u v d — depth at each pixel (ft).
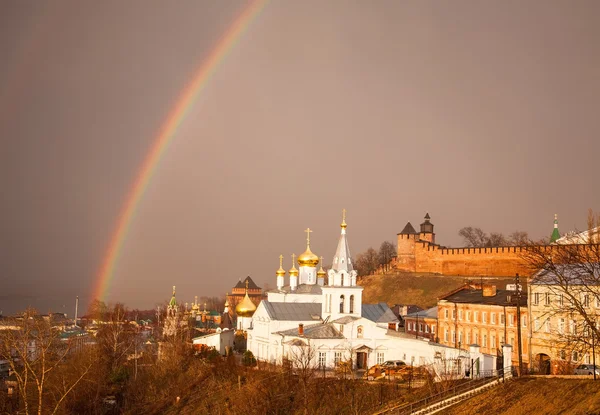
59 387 421.18
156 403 452.35
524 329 424.46
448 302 517.96
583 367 326.65
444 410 293.43
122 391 484.33
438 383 335.67
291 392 385.91
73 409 424.05
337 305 468.75
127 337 580.30
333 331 449.48
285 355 441.27
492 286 492.13
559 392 268.62
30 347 481.46
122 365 529.04
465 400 294.25
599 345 294.46
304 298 547.08
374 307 508.12
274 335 474.49
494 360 366.43
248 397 395.34
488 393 292.20
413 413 302.04
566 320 379.14
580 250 383.45
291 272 578.25
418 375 371.35
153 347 640.99
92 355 473.67
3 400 419.13
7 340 399.85
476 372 354.74
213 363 490.49
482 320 474.90
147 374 509.76
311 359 426.10
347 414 344.08
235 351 572.10
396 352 436.35
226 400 409.90
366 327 446.19
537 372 363.76
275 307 493.36
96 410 432.66
